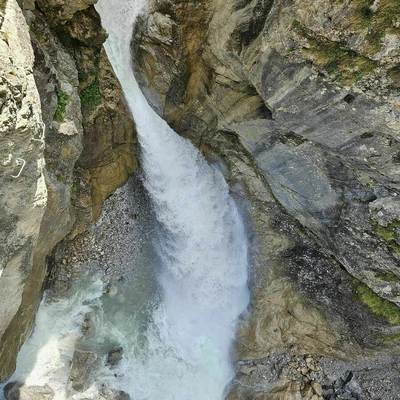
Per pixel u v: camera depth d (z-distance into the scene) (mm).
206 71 9102
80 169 9914
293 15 6238
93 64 9141
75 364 9688
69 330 10148
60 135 8109
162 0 8523
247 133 9219
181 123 10734
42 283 9359
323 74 6484
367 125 6660
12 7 5840
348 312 10484
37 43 7184
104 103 9516
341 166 7965
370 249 8633
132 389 10570
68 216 9172
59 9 7887
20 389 8977
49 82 7594
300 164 8602
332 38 6156
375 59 5926
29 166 5902
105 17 9289
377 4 5574
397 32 5578
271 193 10227
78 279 10453
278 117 7789
